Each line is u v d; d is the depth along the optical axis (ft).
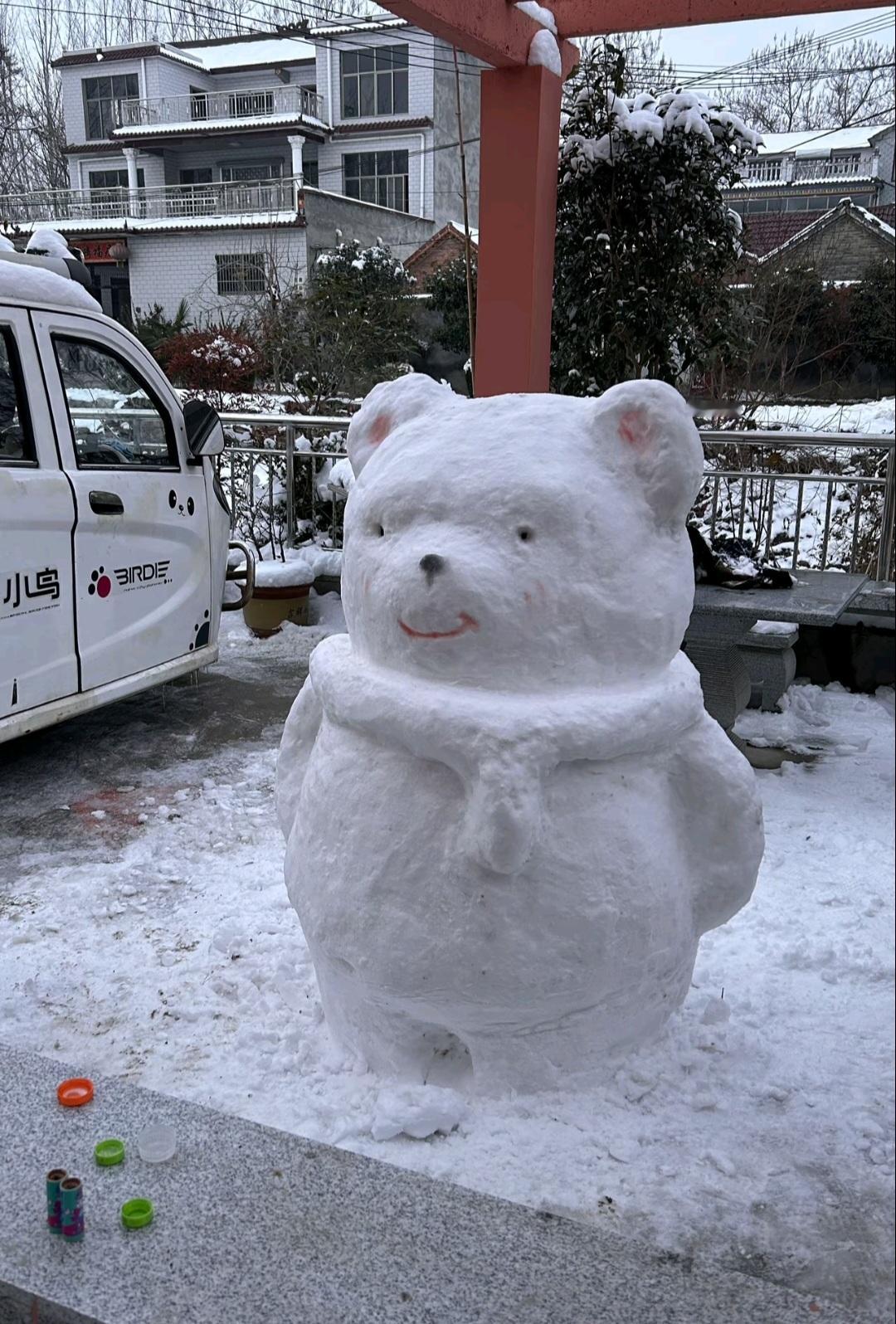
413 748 6.86
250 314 74.49
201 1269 5.98
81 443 15.44
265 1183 6.64
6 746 16.93
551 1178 7.02
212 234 86.17
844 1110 7.81
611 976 7.22
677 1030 8.49
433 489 6.93
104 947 10.64
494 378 22.04
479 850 6.61
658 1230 6.64
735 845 7.63
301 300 56.59
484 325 21.89
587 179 23.91
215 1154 6.89
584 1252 6.15
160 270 88.58
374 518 7.24
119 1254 6.07
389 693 6.89
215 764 16.19
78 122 105.19
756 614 15.17
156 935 10.87
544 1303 5.79
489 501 6.77
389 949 7.02
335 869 7.24
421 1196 6.55
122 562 16.08
